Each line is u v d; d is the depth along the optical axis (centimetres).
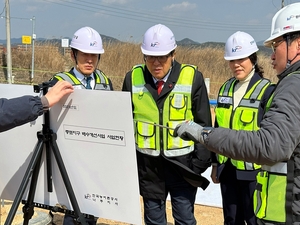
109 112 184
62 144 200
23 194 211
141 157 285
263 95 283
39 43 1661
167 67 268
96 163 196
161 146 275
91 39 287
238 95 304
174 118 271
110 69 1512
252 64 300
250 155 159
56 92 188
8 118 176
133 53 1522
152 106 275
